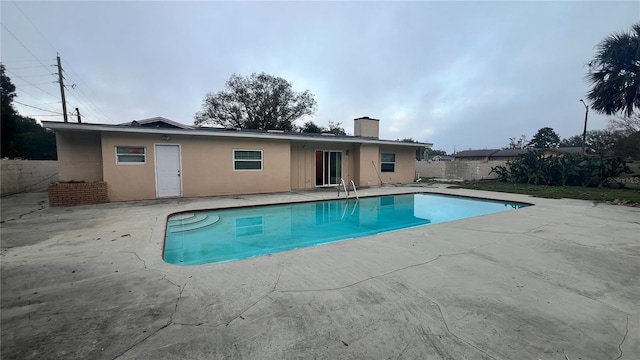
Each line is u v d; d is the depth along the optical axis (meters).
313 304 2.59
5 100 18.42
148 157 9.88
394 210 9.46
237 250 5.36
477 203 10.46
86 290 2.88
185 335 2.11
